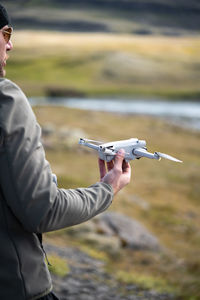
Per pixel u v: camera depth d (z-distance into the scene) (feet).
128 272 32.32
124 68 442.09
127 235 40.47
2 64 5.76
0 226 5.35
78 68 440.04
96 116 162.09
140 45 565.12
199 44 593.01
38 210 5.00
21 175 4.96
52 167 75.20
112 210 51.90
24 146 5.02
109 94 346.33
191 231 48.06
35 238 5.64
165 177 79.10
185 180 77.66
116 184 5.95
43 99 297.12
